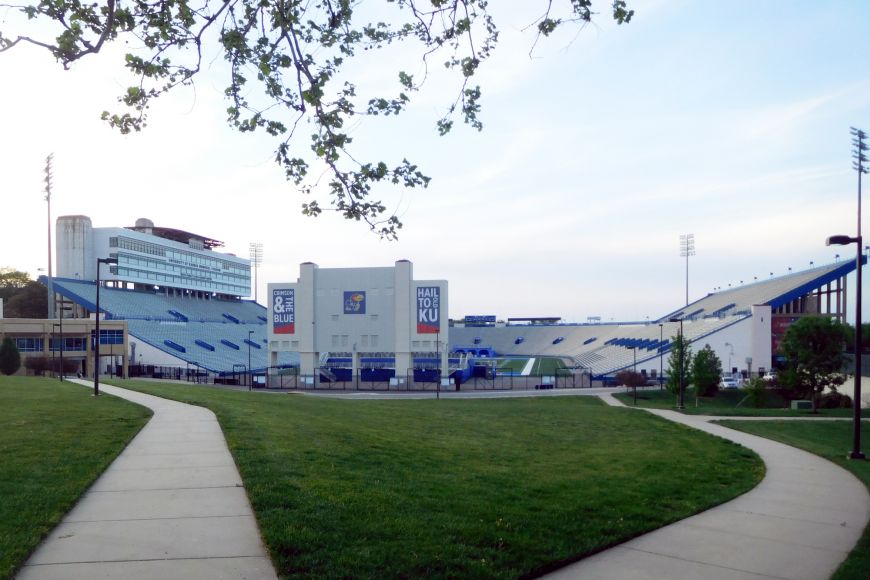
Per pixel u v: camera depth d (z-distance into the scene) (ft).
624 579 24.07
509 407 127.03
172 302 328.70
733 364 239.91
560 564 25.36
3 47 20.02
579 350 433.89
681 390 146.00
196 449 45.44
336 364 290.97
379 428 67.87
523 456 54.60
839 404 155.12
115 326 230.48
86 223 289.74
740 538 30.07
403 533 26.73
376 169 26.27
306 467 39.09
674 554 27.30
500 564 24.20
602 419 98.78
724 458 56.80
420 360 281.33
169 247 331.77
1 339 198.08
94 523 27.55
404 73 25.95
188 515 28.78
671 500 37.58
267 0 23.90
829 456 59.88
